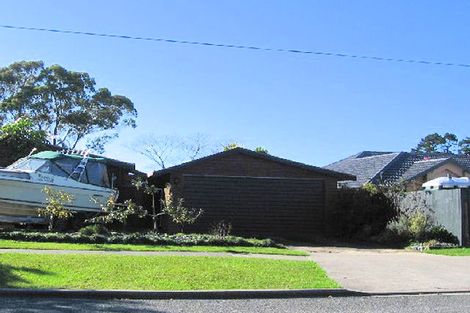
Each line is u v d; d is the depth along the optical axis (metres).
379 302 10.30
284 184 24.19
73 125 48.09
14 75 46.50
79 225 20.80
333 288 11.02
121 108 50.31
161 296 10.16
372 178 32.62
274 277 11.84
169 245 17.36
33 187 20.11
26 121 29.75
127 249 15.82
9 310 8.55
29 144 27.81
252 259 14.48
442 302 10.34
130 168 25.42
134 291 10.09
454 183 25.16
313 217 24.28
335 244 20.97
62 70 47.31
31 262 12.13
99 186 21.72
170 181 23.23
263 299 10.36
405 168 34.38
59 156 21.22
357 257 16.36
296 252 16.94
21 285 10.02
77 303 9.35
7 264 11.74
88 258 13.09
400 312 9.31
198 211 23.20
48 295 9.78
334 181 24.62
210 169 23.59
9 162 27.31
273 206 23.95
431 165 32.50
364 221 22.72
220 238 18.20
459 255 17.33
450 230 20.50
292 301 10.22
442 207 21.00
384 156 37.44
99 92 49.22
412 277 12.91
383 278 12.70
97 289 10.08
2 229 18.36
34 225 20.84
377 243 21.38
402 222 21.47
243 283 11.10
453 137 74.88
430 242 19.62
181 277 11.40
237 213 23.59
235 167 23.83
